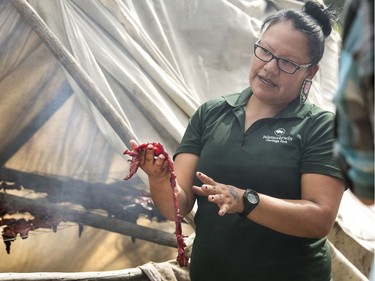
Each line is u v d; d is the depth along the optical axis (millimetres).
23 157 3102
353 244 3553
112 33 3576
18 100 3148
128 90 3416
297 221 1965
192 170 2223
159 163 1971
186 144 2256
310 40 2057
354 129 961
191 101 3693
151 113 3408
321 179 2020
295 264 2111
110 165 3189
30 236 2973
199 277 2213
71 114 3191
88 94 2984
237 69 4242
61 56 3012
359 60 921
